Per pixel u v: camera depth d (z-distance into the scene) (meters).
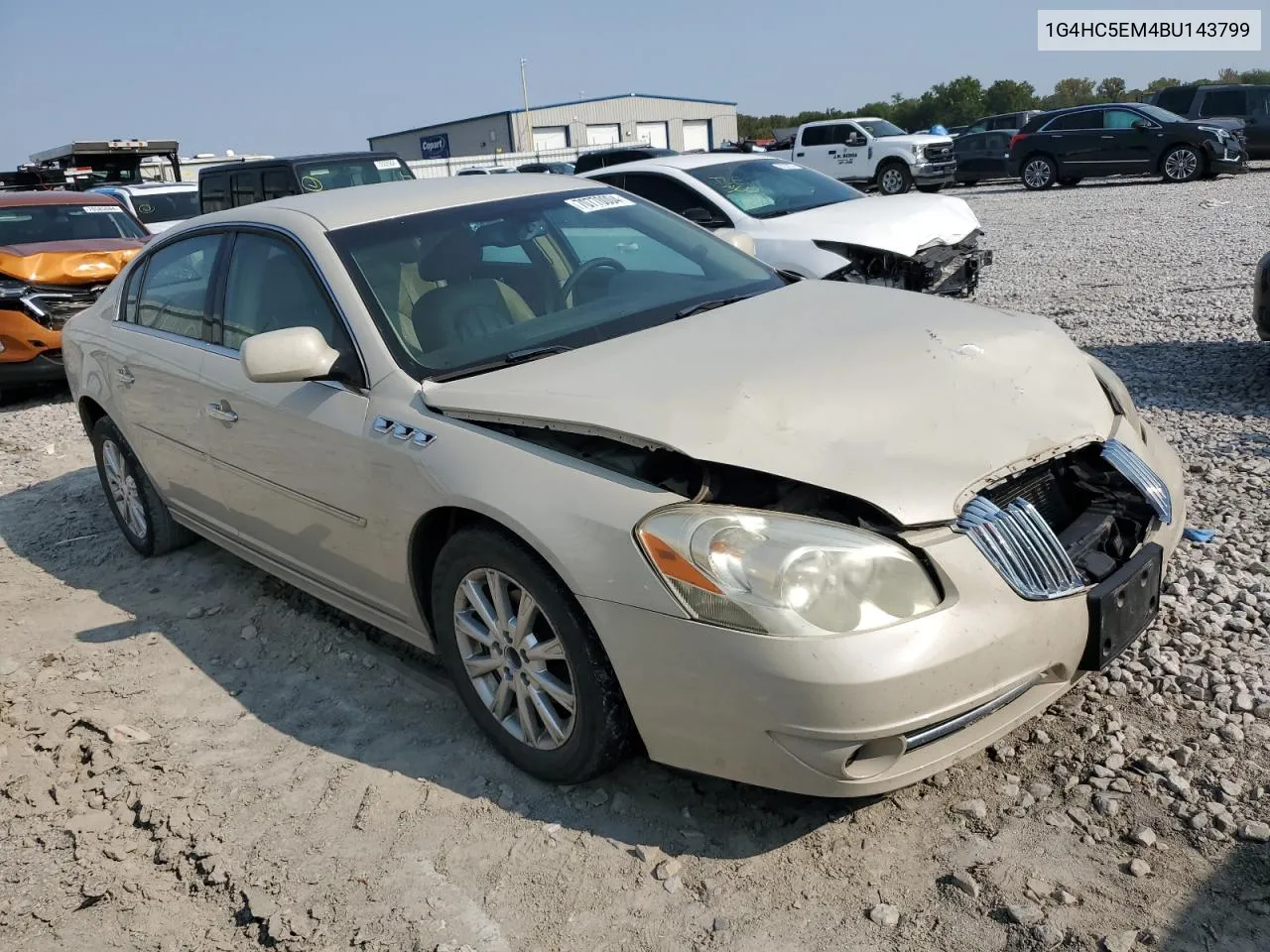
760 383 2.70
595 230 3.88
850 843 2.54
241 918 2.53
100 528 5.53
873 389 2.71
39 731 3.44
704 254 3.99
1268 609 3.37
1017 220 16.48
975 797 2.64
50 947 2.49
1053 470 2.77
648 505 2.47
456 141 60.81
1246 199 16.33
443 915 2.46
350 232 3.53
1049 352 3.08
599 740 2.65
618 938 2.33
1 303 8.60
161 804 2.98
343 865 2.66
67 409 8.68
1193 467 4.77
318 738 3.28
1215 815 2.48
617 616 2.46
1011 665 2.36
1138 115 21.06
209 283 4.03
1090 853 2.42
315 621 4.09
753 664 2.28
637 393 2.69
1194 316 8.09
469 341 3.24
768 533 2.35
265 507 3.72
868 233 8.05
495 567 2.78
